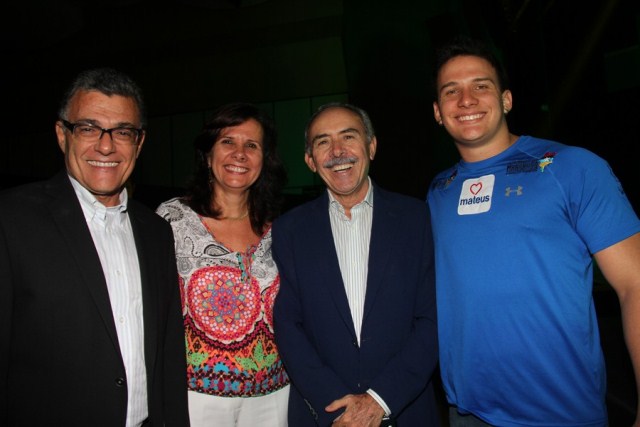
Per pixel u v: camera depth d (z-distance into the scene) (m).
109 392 1.30
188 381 1.67
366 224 1.84
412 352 1.62
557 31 8.16
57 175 1.46
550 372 1.39
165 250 1.64
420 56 11.07
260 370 1.74
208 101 14.46
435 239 1.67
